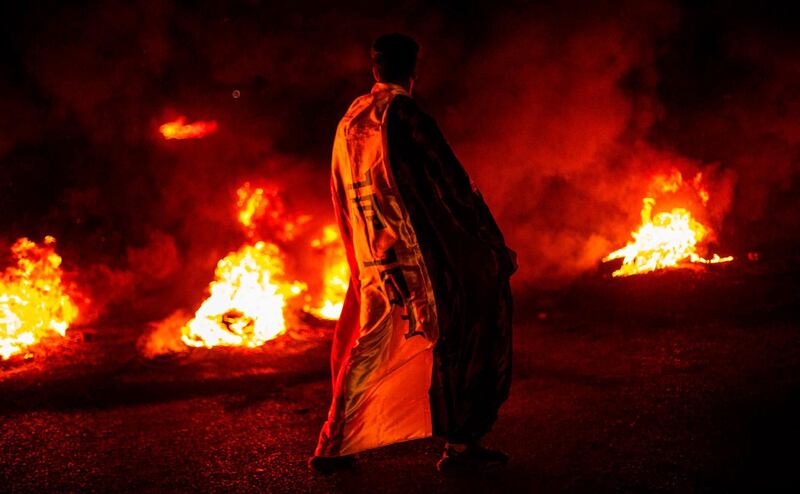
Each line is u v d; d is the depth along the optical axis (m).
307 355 5.65
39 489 3.34
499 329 3.29
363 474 3.40
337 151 3.40
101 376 5.19
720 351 4.95
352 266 3.47
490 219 3.25
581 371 4.80
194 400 4.62
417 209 3.20
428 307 3.21
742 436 3.52
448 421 3.25
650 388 4.33
